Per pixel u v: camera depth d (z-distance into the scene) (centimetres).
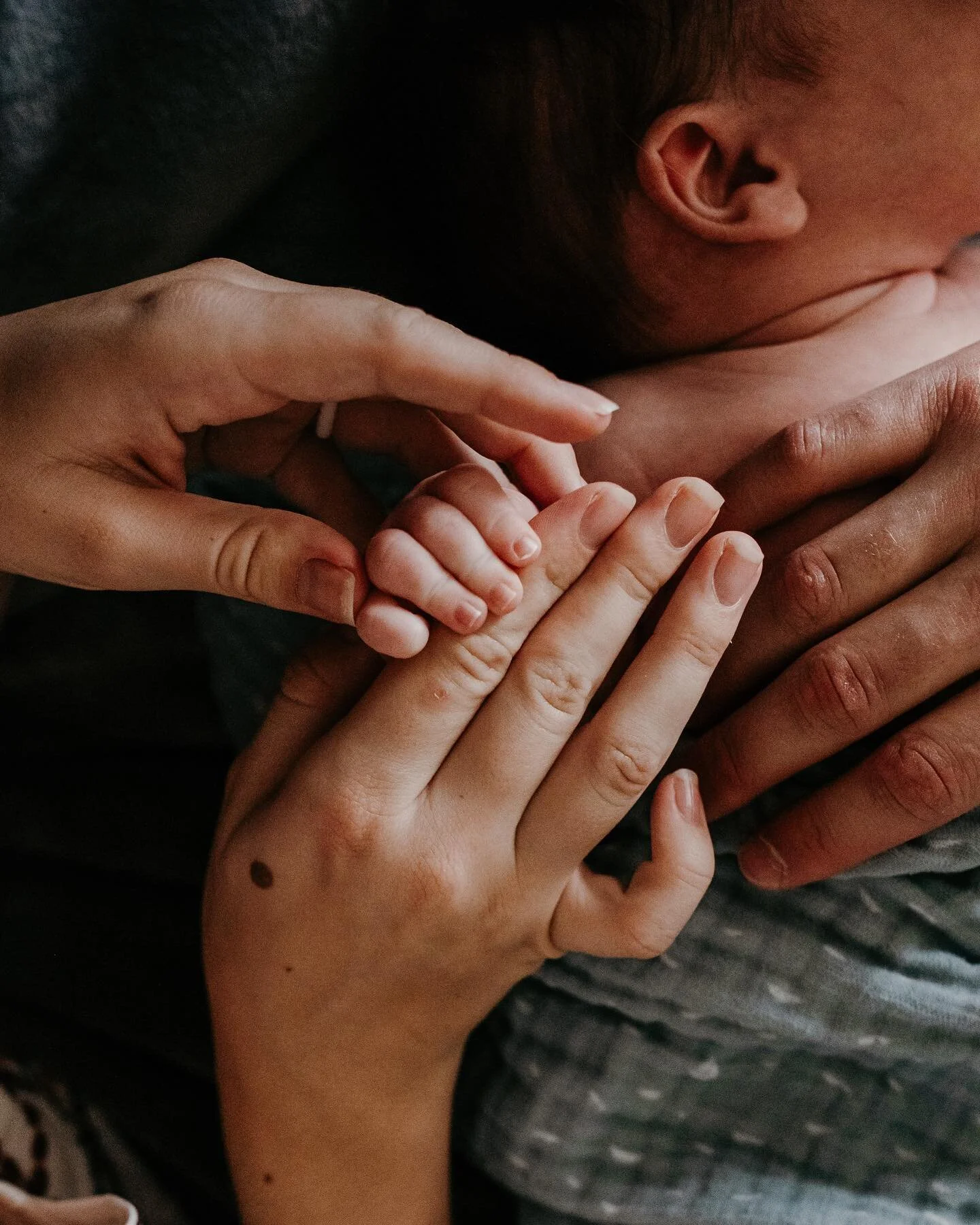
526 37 69
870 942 62
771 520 62
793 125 66
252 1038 65
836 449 59
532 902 60
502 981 63
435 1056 65
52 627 91
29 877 91
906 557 57
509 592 55
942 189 67
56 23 68
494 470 64
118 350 54
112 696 92
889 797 57
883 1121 66
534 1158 68
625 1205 67
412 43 73
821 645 58
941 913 62
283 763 66
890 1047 63
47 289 77
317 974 62
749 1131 67
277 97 71
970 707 57
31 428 56
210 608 86
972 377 60
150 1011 85
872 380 68
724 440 67
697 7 64
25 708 94
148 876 88
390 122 76
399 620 55
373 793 59
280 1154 66
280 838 61
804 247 70
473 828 59
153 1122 83
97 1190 79
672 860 59
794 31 63
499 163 73
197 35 69
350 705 65
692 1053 65
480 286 79
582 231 73
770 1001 63
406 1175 67
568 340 79
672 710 58
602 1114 66
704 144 68
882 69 63
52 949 88
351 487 67
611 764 58
